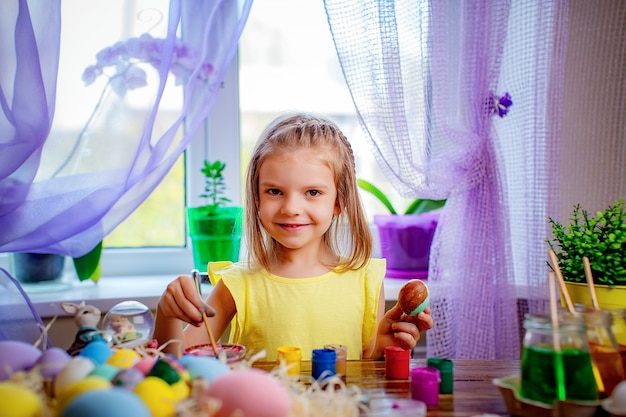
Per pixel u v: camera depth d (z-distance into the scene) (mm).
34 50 1220
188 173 1762
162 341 982
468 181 1501
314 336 1164
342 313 1185
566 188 1657
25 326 1295
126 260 1758
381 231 1718
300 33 1765
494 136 1523
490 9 1471
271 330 1161
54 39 1253
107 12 1328
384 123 1428
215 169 1636
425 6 1473
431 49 1467
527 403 706
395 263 1703
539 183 1544
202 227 1571
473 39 1477
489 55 1477
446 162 1490
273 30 1756
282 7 1753
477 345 1509
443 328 1535
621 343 832
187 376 663
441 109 1467
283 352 839
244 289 1186
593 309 812
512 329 1518
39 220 1292
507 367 947
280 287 1186
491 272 1520
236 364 748
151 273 1775
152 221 1776
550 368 700
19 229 1285
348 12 1412
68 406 544
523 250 1597
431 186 1494
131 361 716
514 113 1582
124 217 1384
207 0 1369
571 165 1657
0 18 1215
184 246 1805
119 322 844
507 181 1583
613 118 1652
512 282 1528
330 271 1221
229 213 1584
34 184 1301
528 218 1570
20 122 1220
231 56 1389
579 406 680
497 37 1474
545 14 1516
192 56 1365
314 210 1112
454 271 1543
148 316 873
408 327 1001
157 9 1341
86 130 1326
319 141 1127
